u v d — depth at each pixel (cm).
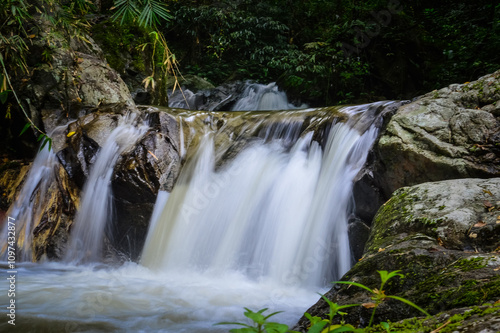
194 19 1318
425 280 221
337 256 421
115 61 802
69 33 625
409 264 238
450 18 1113
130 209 525
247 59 1349
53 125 619
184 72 1312
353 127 485
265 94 1109
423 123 420
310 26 1378
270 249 459
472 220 279
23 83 617
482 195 305
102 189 530
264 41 1339
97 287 383
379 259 252
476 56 871
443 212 294
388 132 426
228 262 476
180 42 1424
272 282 438
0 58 267
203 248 495
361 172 435
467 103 427
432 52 1067
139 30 845
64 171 555
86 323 279
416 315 199
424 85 1027
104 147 553
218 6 1367
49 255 518
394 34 1097
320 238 431
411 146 404
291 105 1112
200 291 380
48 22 651
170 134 572
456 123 406
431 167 390
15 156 627
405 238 283
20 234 546
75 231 532
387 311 208
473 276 204
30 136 614
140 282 416
